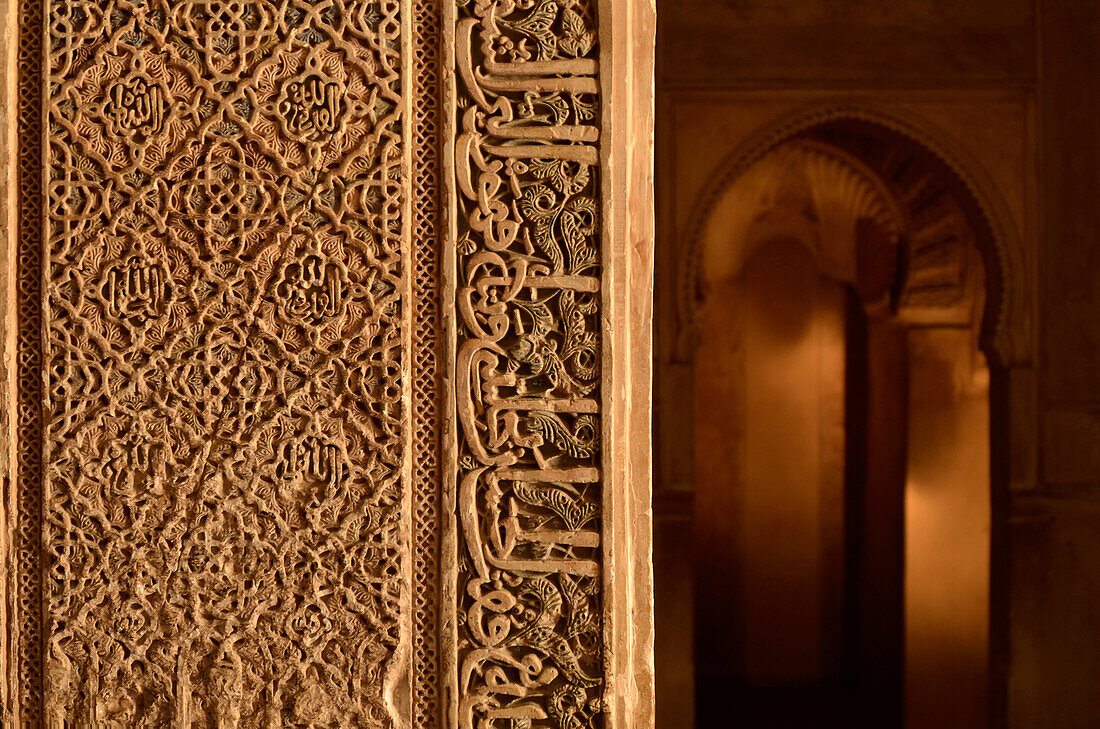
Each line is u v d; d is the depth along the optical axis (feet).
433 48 7.26
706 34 20.34
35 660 7.22
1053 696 19.85
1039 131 20.04
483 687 7.17
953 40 20.11
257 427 7.15
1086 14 19.94
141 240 7.14
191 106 7.17
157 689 7.17
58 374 7.15
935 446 22.80
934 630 22.68
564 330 7.16
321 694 7.16
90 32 7.18
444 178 7.16
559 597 7.19
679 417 20.74
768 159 26.09
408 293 7.16
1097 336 19.92
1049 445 19.93
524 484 7.18
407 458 7.16
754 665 28.22
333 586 7.17
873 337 25.32
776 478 28.27
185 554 7.16
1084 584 19.89
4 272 7.16
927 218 22.94
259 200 7.18
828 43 20.26
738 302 28.04
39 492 7.22
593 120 7.17
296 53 7.19
